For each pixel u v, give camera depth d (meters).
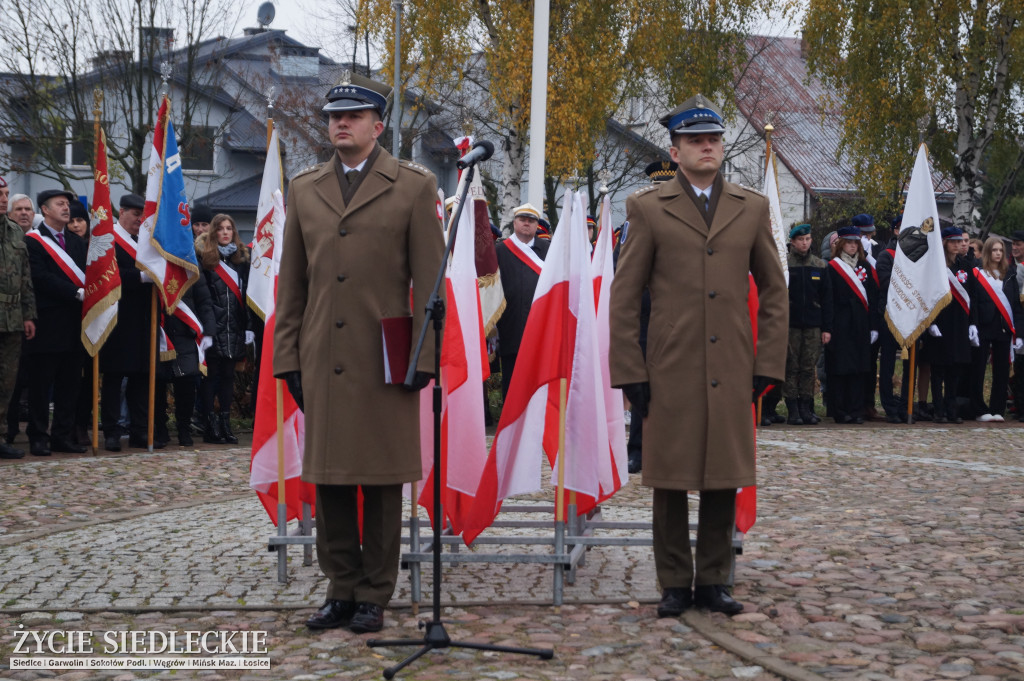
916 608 5.15
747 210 5.20
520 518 7.51
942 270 13.03
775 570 5.92
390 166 5.07
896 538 6.73
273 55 30.53
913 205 13.17
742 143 32.66
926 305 13.09
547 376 5.39
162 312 10.46
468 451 5.56
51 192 10.02
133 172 26.25
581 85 22.12
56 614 5.19
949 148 25.52
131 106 26.14
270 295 5.87
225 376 11.25
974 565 5.99
